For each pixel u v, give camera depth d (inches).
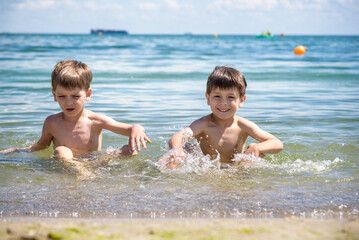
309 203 102.0
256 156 151.7
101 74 428.5
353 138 183.3
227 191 113.1
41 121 216.7
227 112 162.6
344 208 98.1
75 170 135.6
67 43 1472.7
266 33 3759.8
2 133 192.7
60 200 104.6
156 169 138.5
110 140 189.0
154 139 183.6
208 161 149.8
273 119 225.5
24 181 122.6
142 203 102.2
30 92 306.3
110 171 135.6
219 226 70.3
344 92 325.7
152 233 65.7
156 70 472.1
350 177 127.6
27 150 165.6
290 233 66.0
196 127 165.6
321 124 213.3
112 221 87.0
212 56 754.8
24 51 828.6
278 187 117.2
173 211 96.1
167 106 259.9
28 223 74.8
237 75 164.1
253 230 67.5
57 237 64.2
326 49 1197.7
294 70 485.4
